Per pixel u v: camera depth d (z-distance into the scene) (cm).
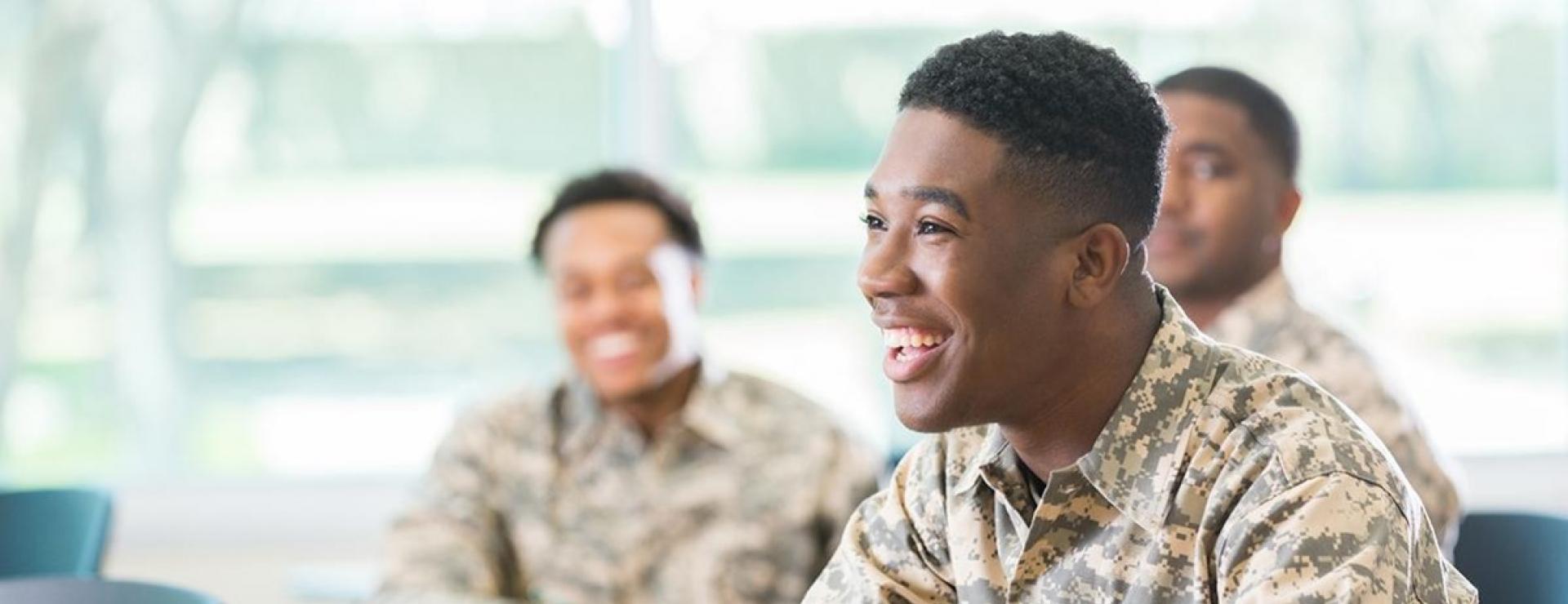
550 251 318
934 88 160
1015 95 157
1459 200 506
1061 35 164
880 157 163
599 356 311
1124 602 164
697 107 499
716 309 500
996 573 175
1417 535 160
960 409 163
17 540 334
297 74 491
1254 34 498
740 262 500
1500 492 502
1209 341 169
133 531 482
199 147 489
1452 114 505
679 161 499
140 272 489
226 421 493
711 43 497
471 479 321
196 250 490
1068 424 166
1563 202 508
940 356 161
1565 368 510
